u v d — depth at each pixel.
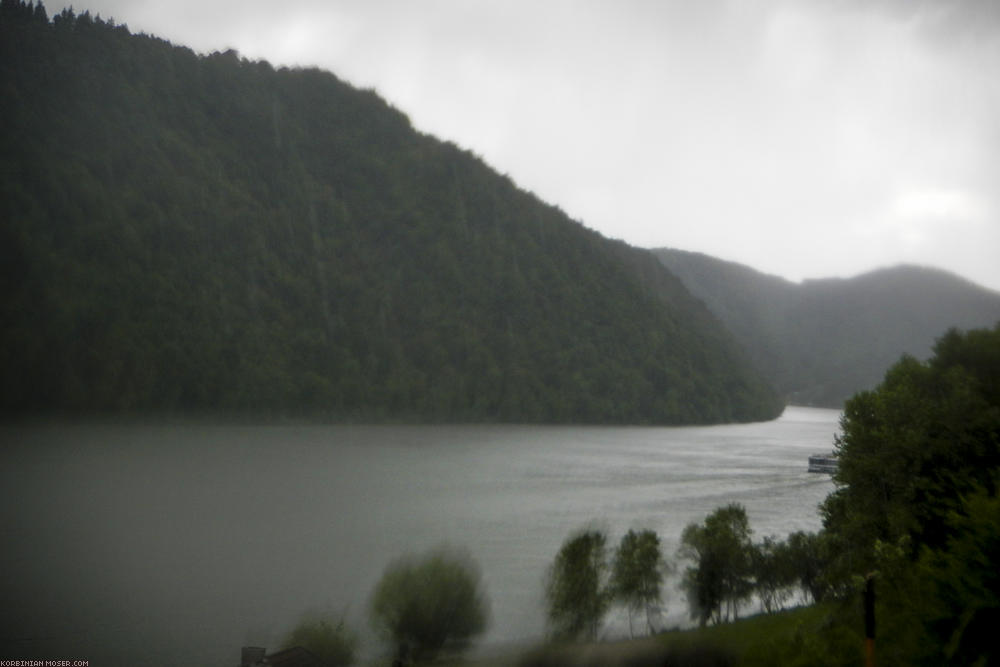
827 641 15.43
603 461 109.88
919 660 11.62
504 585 38.00
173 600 42.50
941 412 25.67
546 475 93.81
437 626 25.53
